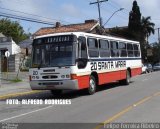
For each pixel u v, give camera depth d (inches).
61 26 2448.3
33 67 748.0
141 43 3400.6
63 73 716.7
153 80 1200.8
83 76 750.5
